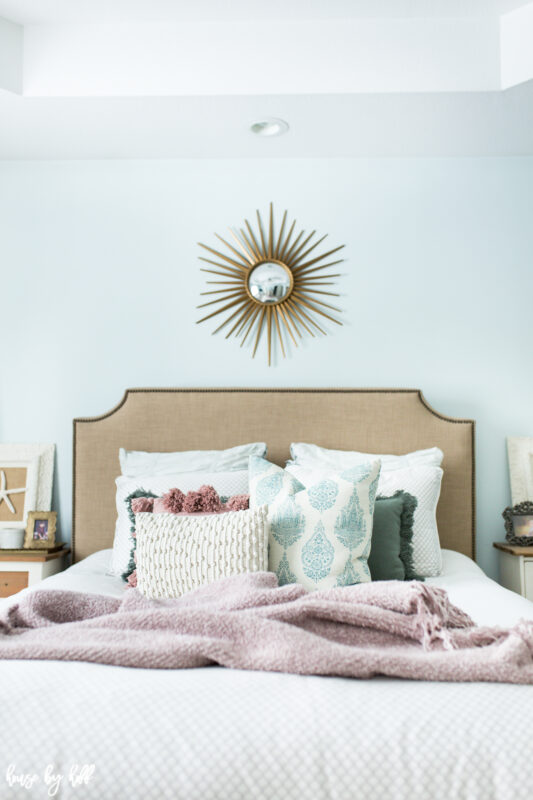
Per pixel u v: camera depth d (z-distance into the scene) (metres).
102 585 2.24
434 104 2.67
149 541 2.03
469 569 2.56
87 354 3.18
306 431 3.04
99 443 3.02
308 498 2.08
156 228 3.21
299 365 3.17
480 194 3.20
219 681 1.25
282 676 1.28
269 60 2.59
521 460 3.09
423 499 2.57
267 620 1.41
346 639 1.44
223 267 3.19
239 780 1.04
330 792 1.04
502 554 3.02
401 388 3.10
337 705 1.16
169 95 2.59
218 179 3.22
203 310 3.19
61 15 2.55
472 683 1.26
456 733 1.10
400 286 3.19
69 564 3.07
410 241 3.19
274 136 2.97
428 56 2.57
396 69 2.57
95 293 3.20
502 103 2.66
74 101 2.63
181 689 1.21
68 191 3.22
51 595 1.64
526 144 3.06
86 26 2.61
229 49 2.60
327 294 3.18
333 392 3.07
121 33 2.62
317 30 2.60
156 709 1.15
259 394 3.06
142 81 2.59
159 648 1.34
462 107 2.69
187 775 1.04
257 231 3.21
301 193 3.21
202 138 2.98
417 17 2.58
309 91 2.57
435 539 2.53
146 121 2.81
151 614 1.47
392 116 2.77
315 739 1.08
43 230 3.21
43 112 2.72
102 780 1.05
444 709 1.15
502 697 1.20
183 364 3.17
